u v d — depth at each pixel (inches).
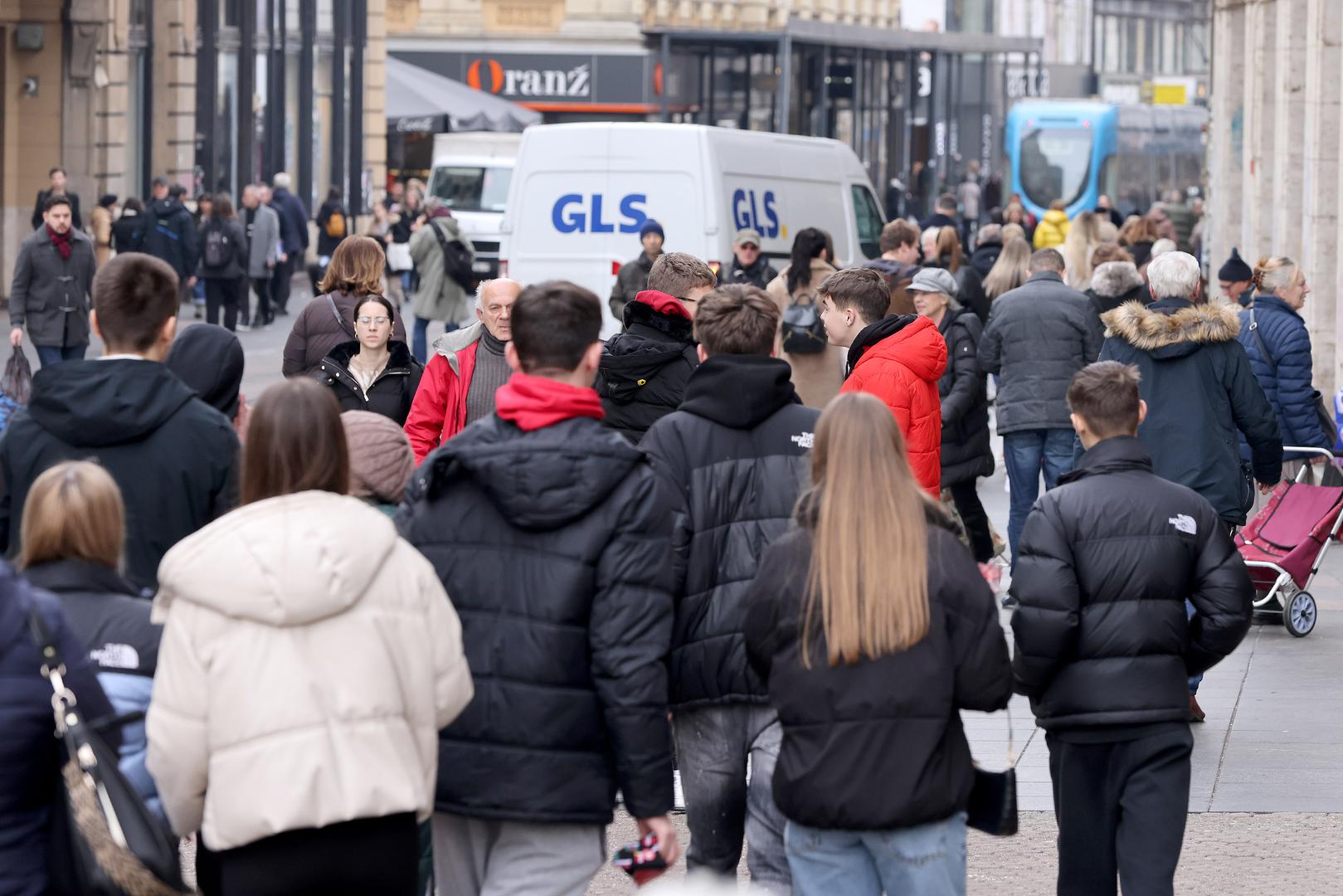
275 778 254.8
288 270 1972.2
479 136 2760.8
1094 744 354.9
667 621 290.2
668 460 337.4
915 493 285.9
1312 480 685.9
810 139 1086.4
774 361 342.0
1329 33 1153.4
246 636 258.1
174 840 263.6
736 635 333.7
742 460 338.3
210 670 257.9
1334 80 1153.4
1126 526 349.7
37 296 1091.3
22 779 256.8
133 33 2213.3
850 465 283.9
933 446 464.4
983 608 285.7
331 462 267.9
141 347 339.6
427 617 268.7
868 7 4072.3
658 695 286.4
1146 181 3545.8
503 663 288.2
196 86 2335.1
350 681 259.1
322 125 2758.4
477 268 2541.8
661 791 286.2
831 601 280.7
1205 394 513.7
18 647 255.4
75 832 251.0
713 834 341.7
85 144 2031.3
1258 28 1435.8
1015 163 3371.1
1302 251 1294.3
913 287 684.7
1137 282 715.4
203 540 259.3
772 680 288.4
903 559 280.7
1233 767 499.5
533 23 3319.4
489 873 297.1
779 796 287.0
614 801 295.0
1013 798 295.7
